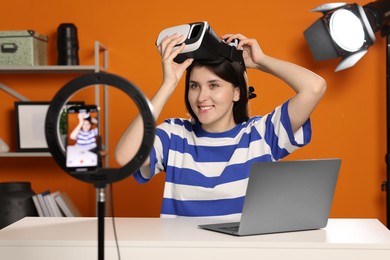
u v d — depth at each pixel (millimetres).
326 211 1593
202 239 1416
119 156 1885
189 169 2057
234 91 2127
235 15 3506
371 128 3475
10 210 3117
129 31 3541
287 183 1494
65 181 3598
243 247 1381
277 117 2059
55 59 3576
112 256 1396
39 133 3420
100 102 3553
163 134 2127
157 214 3559
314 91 2008
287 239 1428
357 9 3090
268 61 2125
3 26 3592
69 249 1402
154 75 3537
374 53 3461
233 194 2004
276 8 3492
